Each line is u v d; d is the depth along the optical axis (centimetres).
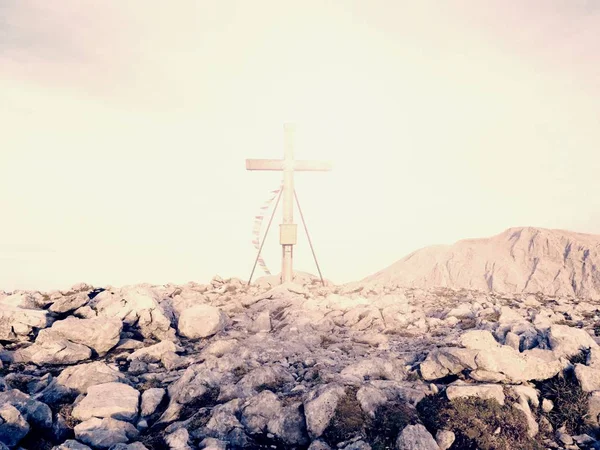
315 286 3025
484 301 2308
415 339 1598
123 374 1255
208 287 2848
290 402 984
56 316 1739
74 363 1427
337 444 859
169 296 2528
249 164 3020
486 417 927
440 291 2795
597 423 938
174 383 1152
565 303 2323
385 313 1875
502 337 1373
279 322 1953
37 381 1203
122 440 885
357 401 952
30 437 889
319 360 1295
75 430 907
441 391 1029
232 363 1243
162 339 1723
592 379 1015
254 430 934
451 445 872
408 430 862
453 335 1570
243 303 2373
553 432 936
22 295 1888
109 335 1536
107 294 2025
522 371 1066
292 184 3036
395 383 1066
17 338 1582
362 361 1173
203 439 873
